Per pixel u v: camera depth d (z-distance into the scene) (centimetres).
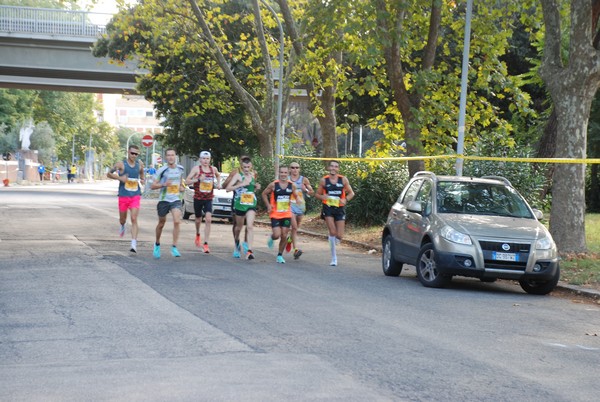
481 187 2219
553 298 1970
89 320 1395
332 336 1302
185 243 3098
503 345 1291
